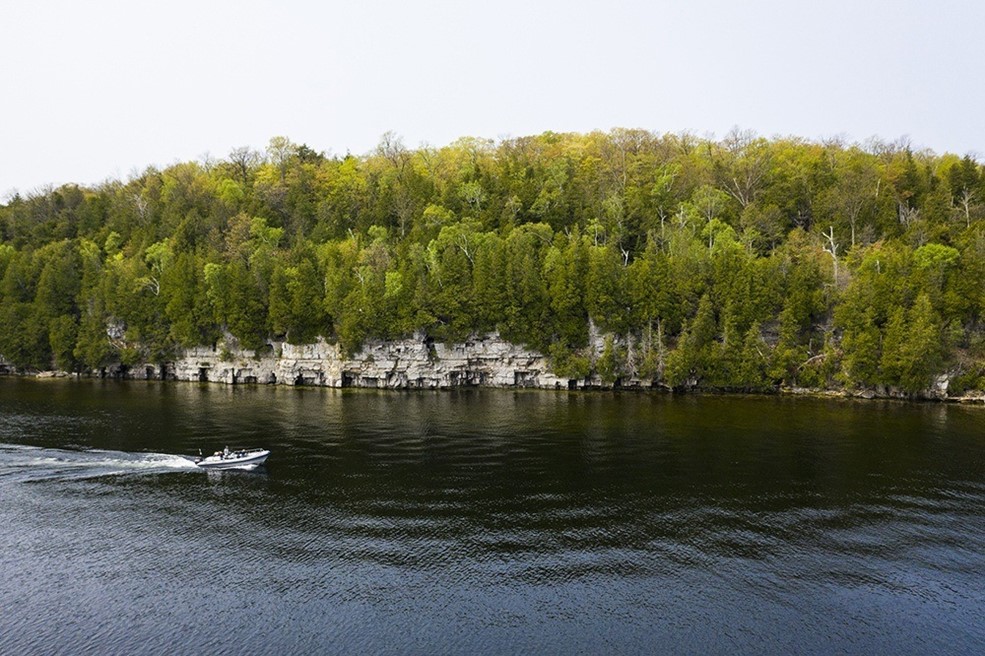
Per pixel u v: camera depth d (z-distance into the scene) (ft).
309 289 476.13
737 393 437.58
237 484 237.45
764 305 435.53
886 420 344.49
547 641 141.69
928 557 179.52
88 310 530.68
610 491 230.27
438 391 458.09
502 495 226.38
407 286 463.01
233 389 466.29
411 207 566.77
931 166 589.73
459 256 473.26
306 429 324.19
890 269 419.13
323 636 143.23
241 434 312.09
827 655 136.98
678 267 447.01
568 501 220.43
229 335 499.92
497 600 157.58
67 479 242.58
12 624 147.64
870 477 245.04
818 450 282.15
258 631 145.18
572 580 167.02
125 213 614.75
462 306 464.24
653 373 446.19
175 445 289.53
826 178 545.03
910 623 148.36
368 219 578.25
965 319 421.59
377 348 466.29
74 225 646.33
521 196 551.18
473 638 142.61
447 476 246.47
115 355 523.70
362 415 362.74
